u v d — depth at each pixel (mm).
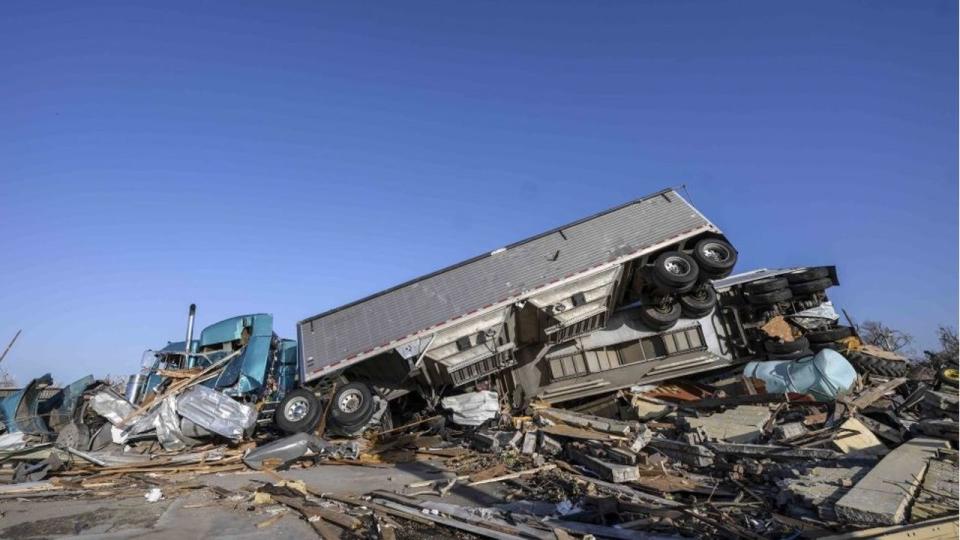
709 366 12906
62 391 14680
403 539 5371
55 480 8562
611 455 8273
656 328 13023
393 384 12953
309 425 11820
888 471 6027
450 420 12727
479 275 12414
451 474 8734
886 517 4773
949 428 7348
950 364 12789
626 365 13164
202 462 10188
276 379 14133
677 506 6102
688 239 12539
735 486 6930
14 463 9828
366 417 12086
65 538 5258
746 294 12961
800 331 12734
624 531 5328
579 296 12234
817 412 9781
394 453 10922
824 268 12445
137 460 10266
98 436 11523
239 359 13695
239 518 6070
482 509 6285
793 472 6730
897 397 10734
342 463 10234
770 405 10383
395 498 6906
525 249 12555
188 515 6211
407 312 12266
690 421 9898
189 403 11836
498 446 10266
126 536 5320
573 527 5516
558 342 12961
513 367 13430
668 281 11844
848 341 12203
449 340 12141
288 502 6711
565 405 13484
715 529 5312
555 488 7352
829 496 5531
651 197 12898
